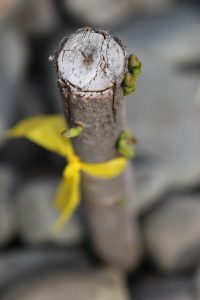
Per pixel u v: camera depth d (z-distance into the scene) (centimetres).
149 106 39
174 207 36
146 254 35
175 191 37
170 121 38
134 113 39
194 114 38
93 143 24
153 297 34
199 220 35
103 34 21
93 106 22
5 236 36
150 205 36
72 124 23
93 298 32
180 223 35
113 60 21
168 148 38
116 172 26
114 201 29
